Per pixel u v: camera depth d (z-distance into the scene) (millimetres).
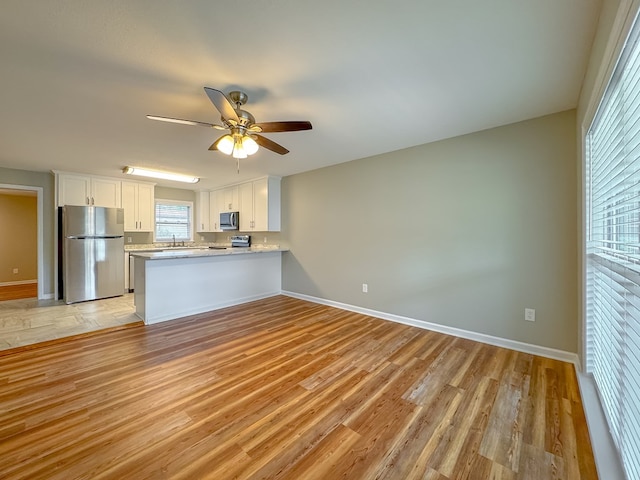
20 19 1357
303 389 2064
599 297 1839
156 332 3201
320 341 2951
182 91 2055
